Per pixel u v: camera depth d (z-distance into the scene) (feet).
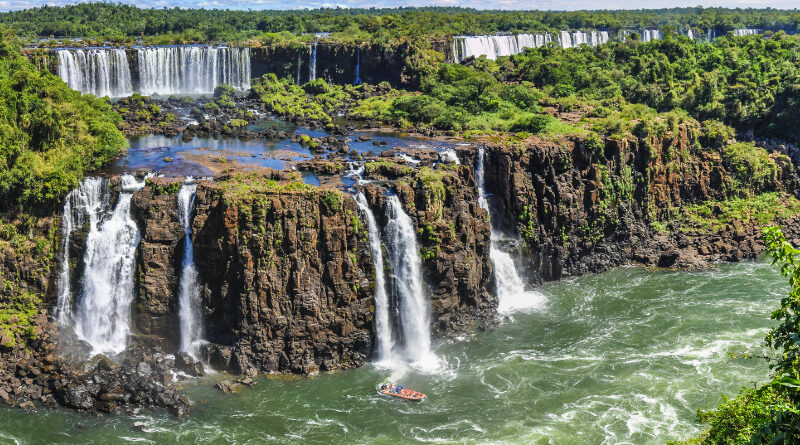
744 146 457.68
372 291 285.84
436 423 244.83
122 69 494.18
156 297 279.49
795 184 464.65
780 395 130.52
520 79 557.33
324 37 610.24
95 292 285.84
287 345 274.36
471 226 313.73
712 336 302.04
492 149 358.23
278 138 401.29
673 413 249.34
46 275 286.66
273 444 232.12
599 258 378.73
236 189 279.69
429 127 430.20
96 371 259.60
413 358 288.30
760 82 551.18
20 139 296.71
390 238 294.87
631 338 302.25
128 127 406.41
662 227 408.46
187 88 530.68
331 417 247.29
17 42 476.13
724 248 392.47
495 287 333.83
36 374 259.19
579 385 267.39
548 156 364.79
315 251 275.59
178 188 287.69
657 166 407.64
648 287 354.13
